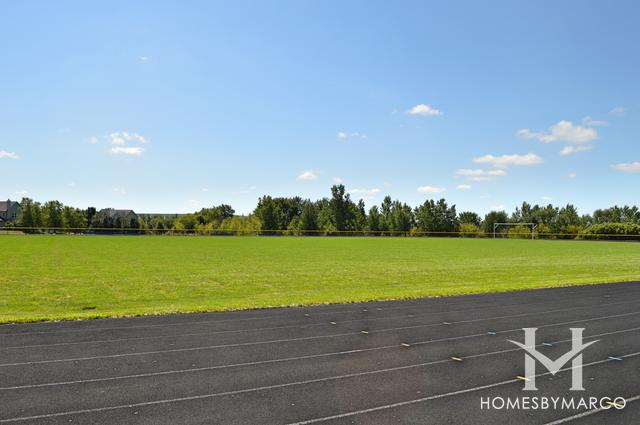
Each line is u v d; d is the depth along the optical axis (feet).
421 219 323.16
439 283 67.77
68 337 33.47
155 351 30.19
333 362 28.22
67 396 22.70
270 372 26.35
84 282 65.72
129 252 121.90
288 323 38.52
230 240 203.92
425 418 20.66
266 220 317.63
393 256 120.78
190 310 43.57
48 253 113.80
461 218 363.76
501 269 88.69
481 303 48.32
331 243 189.16
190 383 24.54
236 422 20.11
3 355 29.01
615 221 380.99
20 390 23.39
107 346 31.22
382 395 23.17
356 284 66.64
